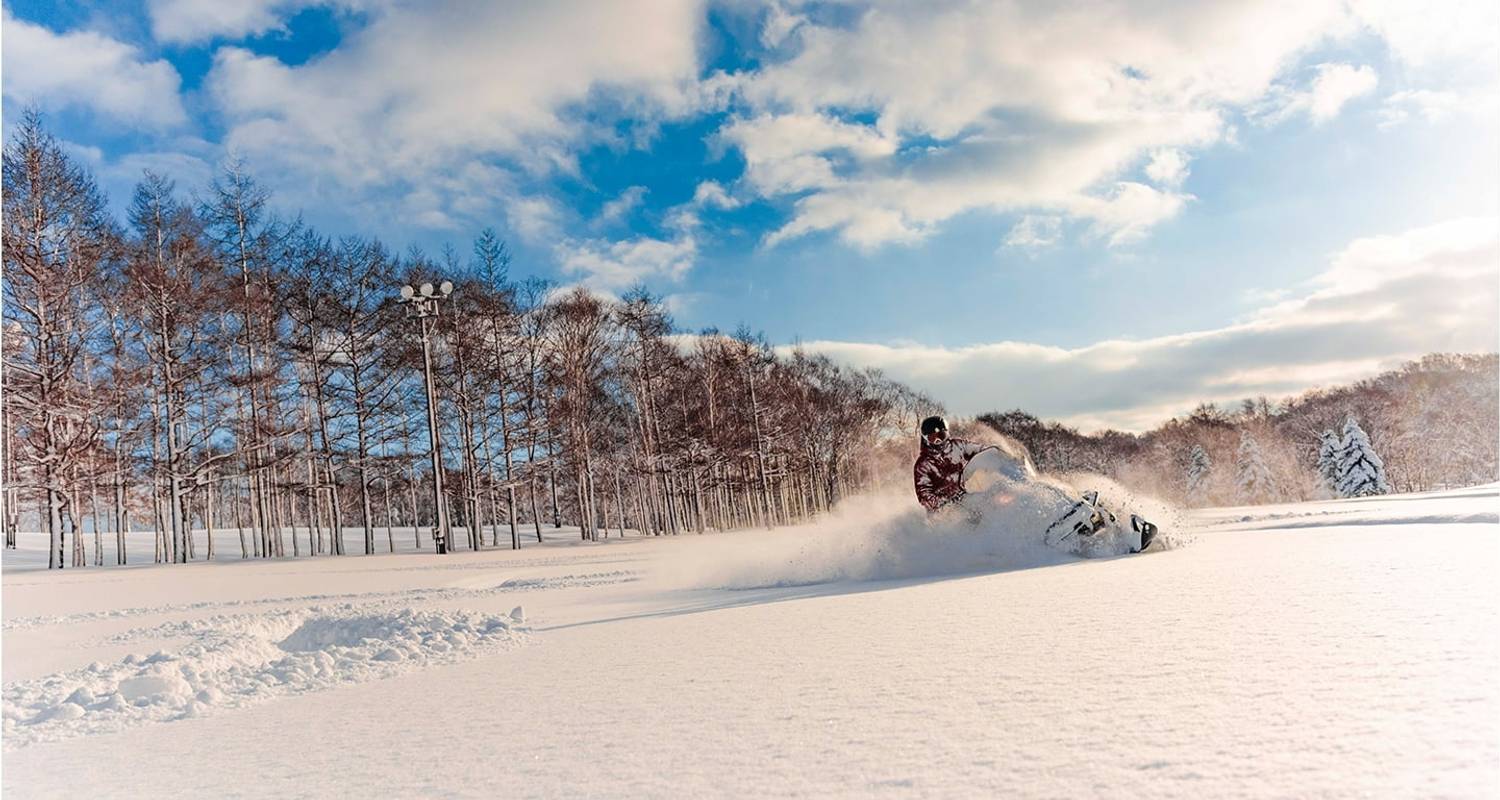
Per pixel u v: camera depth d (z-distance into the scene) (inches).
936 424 358.3
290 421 1466.5
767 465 2247.8
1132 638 132.1
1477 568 172.9
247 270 1348.4
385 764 102.2
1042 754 76.7
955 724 91.1
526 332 1581.0
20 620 439.5
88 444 1112.2
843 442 2581.2
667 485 2058.3
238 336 1339.8
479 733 115.7
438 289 1445.6
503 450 1510.8
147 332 1190.3
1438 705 77.7
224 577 763.4
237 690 187.2
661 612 285.4
